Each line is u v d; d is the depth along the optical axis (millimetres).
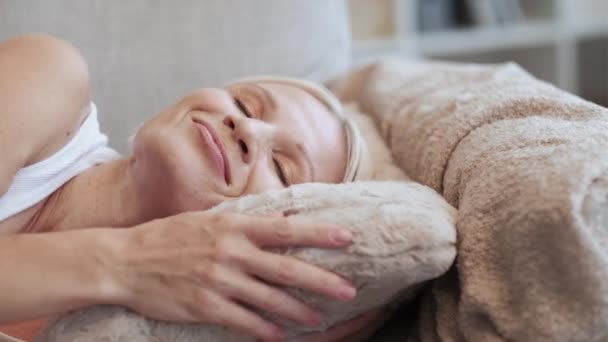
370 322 804
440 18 2428
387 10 2365
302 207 722
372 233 667
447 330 725
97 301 679
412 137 1007
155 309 677
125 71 1318
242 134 854
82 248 692
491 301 652
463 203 748
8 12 1226
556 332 607
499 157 744
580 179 622
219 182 833
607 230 626
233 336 706
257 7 1404
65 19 1268
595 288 595
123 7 1312
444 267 675
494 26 2422
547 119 808
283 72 1430
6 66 826
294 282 663
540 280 624
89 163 941
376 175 999
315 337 753
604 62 2727
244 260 667
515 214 646
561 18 2383
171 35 1350
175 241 691
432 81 1176
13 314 675
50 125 833
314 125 963
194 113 886
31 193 853
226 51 1389
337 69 1513
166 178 829
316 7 1468
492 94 933
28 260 687
